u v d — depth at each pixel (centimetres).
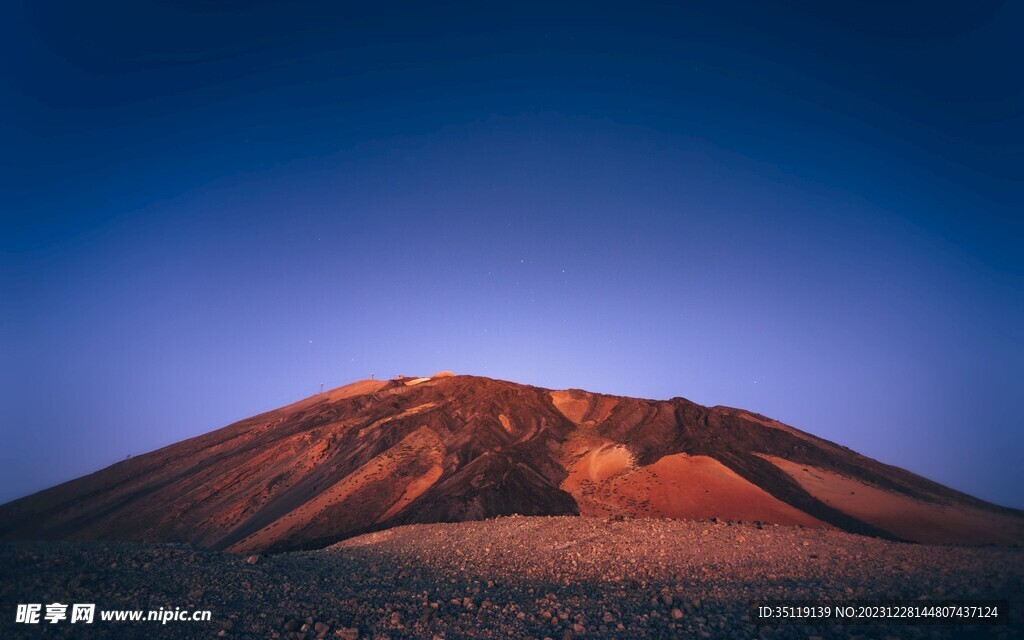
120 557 2111
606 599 1917
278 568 2303
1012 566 2202
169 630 1472
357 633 1530
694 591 2016
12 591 1619
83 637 1380
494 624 1631
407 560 2752
